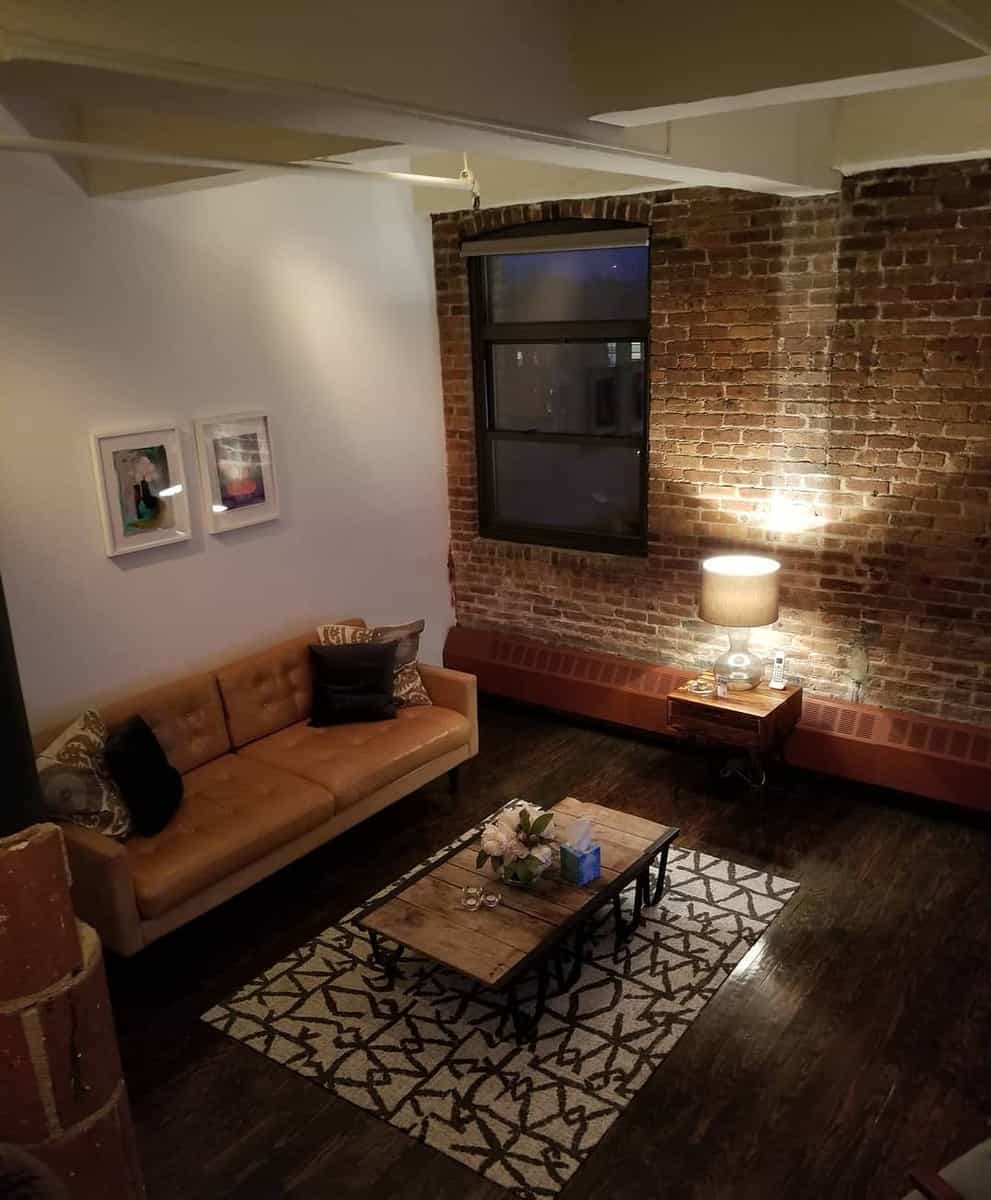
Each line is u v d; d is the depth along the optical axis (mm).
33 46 1479
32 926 682
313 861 4371
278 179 4609
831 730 4773
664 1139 2840
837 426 4543
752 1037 3215
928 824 4492
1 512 3736
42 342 3787
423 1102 3008
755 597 4559
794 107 3629
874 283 4281
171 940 3859
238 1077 3143
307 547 5066
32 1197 588
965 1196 1889
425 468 5785
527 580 5828
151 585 4328
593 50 2453
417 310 5531
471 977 3010
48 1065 709
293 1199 2701
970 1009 3307
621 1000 3398
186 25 1659
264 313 4648
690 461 5047
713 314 4770
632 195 4852
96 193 3834
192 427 4398
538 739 5531
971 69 2057
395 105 2027
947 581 4406
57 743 3688
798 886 4027
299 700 4801
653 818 4617
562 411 5566
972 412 4172
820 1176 2701
